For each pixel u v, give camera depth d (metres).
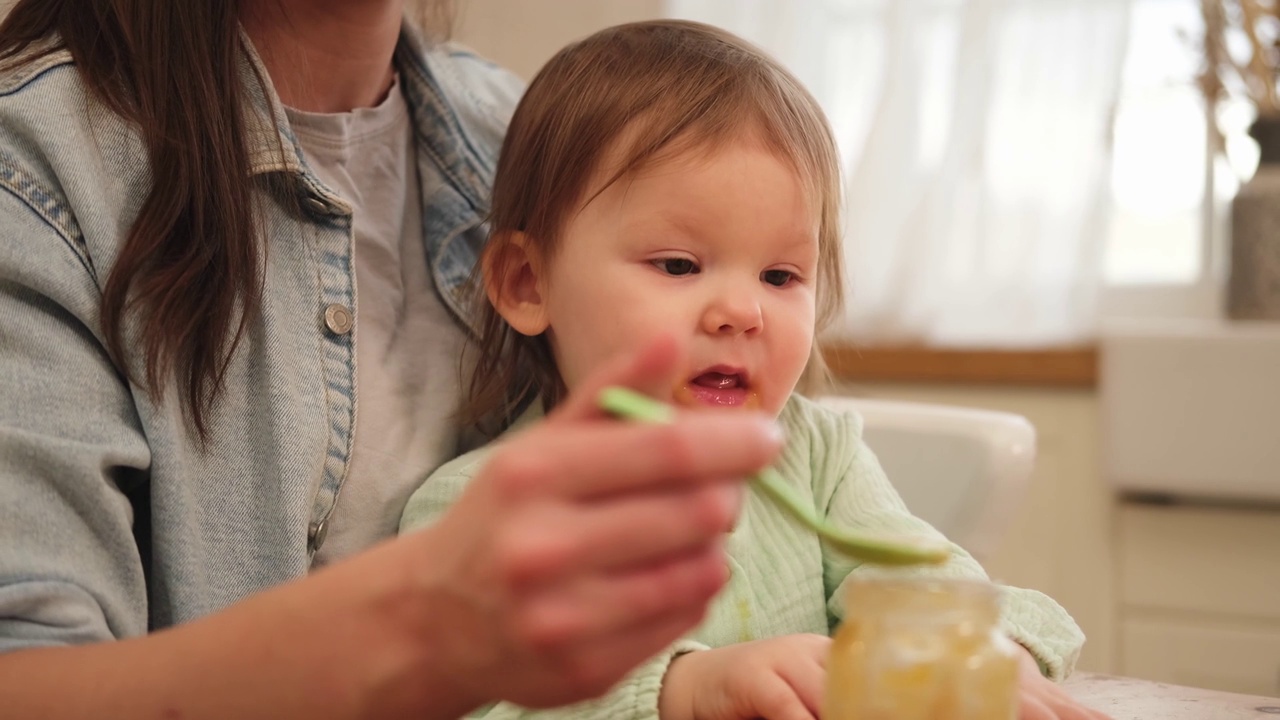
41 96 0.75
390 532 0.89
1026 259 2.00
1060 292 2.00
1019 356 1.96
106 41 0.81
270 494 0.80
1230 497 1.75
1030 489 1.98
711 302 0.90
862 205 2.06
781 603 0.95
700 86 0.95
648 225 0.91
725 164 0.91
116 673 0.54
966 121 2.01
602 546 0.41
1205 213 2.14
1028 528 1.98
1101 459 1.84
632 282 0.91
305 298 0.85
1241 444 1.73
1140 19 2.16
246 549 0.79
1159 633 1.88
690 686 0.69
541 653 0.42
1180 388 1.75
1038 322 2.01
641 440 0.41
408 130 1.03
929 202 2.04
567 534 0.40
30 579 0.65
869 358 2.05
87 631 0.65
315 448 0.82
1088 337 1.98
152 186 0.77
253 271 0.80
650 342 0.43
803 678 0.65
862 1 2.10
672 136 0.92
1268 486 1.72
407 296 0.98
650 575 0.42
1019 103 2.00
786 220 0.93
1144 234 2.18
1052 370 1.94
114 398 0.74
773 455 0.42
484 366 1.00
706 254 0.91
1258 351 1.71
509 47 2.31
